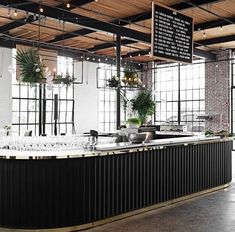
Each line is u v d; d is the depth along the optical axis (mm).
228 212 5652
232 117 15648
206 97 16297
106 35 12688
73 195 4664
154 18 6312
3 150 4969
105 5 8953
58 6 8750
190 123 17125
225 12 9680
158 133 9281
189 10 9398
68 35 12445
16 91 14953
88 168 4789
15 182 4594
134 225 4988
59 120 16375
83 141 5051
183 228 4859
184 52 6887
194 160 6715
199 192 6863
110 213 5059
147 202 5668
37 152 4766
